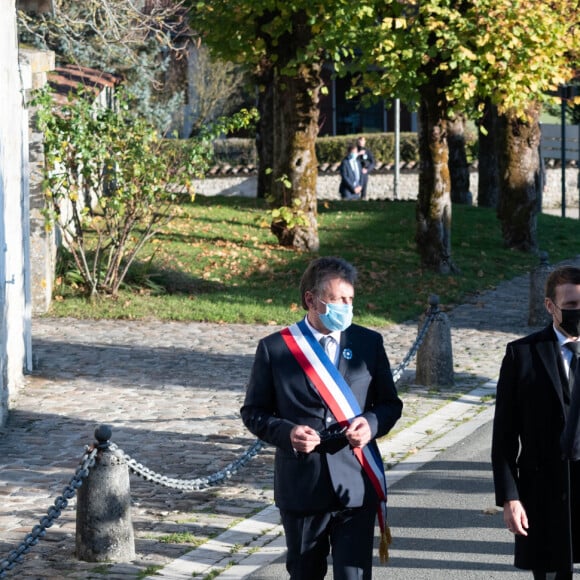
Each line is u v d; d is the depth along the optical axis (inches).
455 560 302.8
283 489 219.3
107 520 299.1
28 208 569.6
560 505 219.8
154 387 530.6
